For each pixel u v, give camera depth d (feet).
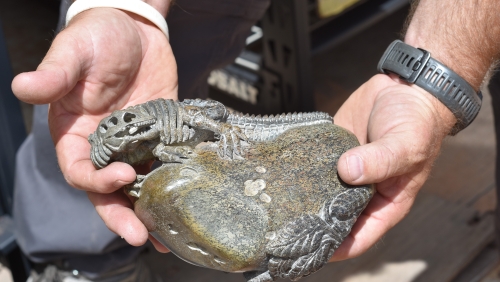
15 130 2.62
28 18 4.45
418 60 1.94
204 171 1.69
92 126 1.92
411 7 2.13
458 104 1.94
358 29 3.49
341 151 1.77
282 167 1.71
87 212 2.36
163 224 1.67
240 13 2.47
